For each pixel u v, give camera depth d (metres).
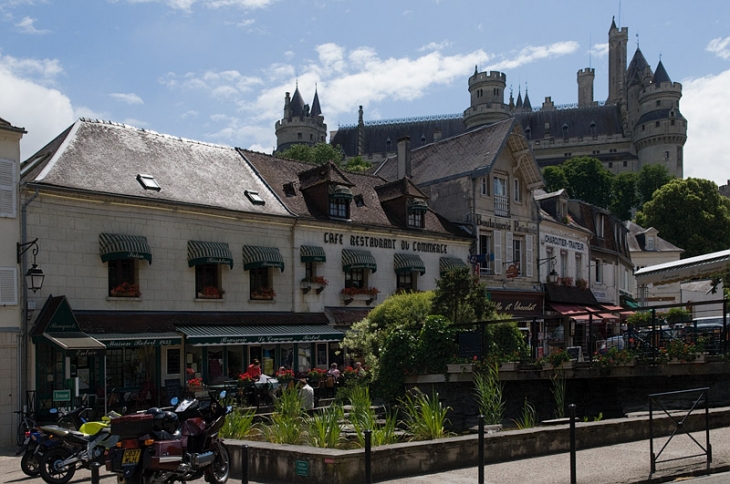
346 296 25.77
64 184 18.98
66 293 18.78
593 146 123.56
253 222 23.45
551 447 11.53
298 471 9.88
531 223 34.00
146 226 20.69
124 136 23.11
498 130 32.91
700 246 64.81
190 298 21.59
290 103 113.69
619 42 149.62
